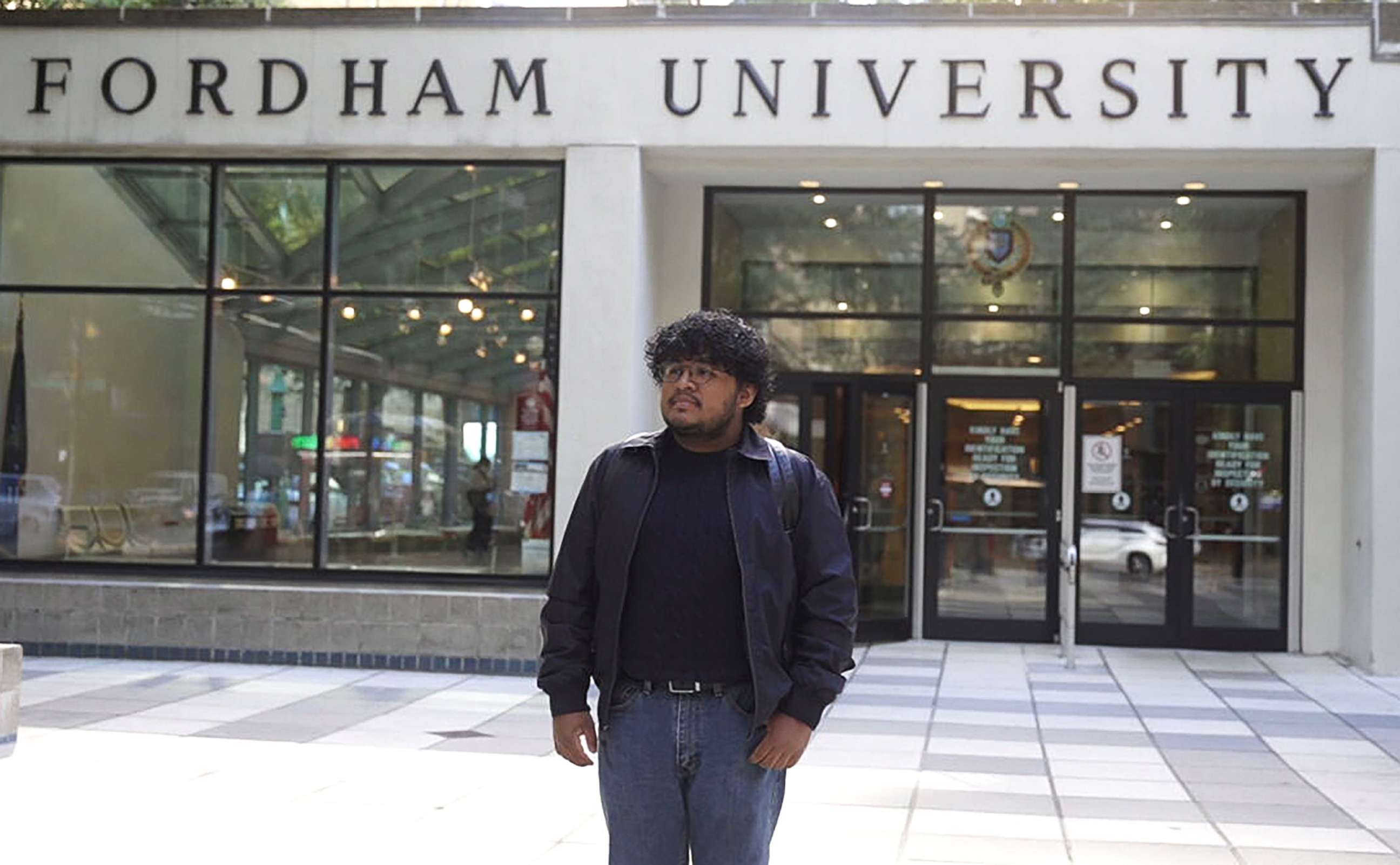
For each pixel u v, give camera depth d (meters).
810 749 8.49
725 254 13.65
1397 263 11.70
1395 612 11.73
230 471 12.51
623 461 3.56
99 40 12.29
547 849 6.03
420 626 11.75
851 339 13.60
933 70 11.79
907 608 13.58
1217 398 13.28
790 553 3.48
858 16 11.82
